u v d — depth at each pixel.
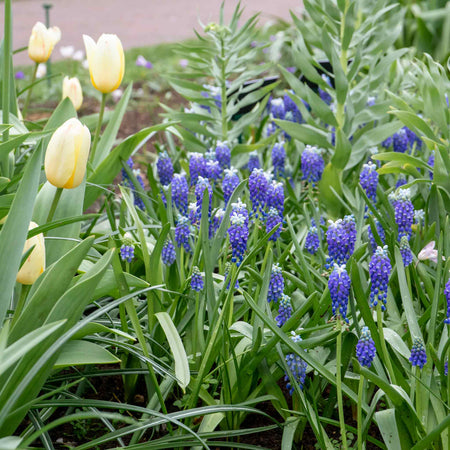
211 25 3.46
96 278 1.70
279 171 3.23
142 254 2.55
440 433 1.79
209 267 2.16
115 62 2.79
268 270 2.13
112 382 2.49
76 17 12.31
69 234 2.28
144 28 11.17
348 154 2.98
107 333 2.36
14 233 1.74
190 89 3.61
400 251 2.09
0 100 3.06
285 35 5.96
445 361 1.98
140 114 6.25
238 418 2.18
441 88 2.99
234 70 3.58
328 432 2.21
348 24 3.18
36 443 1.98
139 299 2.61
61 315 1.70
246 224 2.16
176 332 2.05
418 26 5.03
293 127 3.21
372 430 2.22
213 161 2.80
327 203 3.14
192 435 1.94
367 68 4.22
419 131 3.07
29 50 3.41
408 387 1.98
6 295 1.72
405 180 2.99
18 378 1.64
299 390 1.93
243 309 2.30
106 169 2.92
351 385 2.24
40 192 2.36
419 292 2.28
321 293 2.37
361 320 2.21
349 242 2.05
